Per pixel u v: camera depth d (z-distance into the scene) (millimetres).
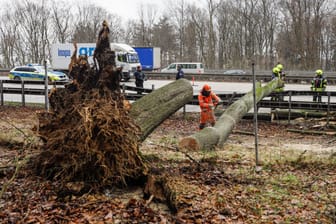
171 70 49469
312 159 8852
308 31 60906
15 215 5293
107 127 6160
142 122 7711
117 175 6152
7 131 11234
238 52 70562
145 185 6059
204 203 5883
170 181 6359
